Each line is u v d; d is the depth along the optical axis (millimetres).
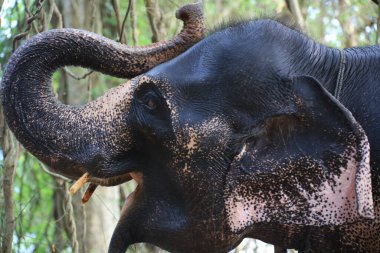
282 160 5742
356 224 5895
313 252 6012
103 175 6055
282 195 5754
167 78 5938
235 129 5836
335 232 5938
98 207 13359
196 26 6102
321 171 5660
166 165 5984
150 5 11406
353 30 13836
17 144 9453
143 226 6105
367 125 5871
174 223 6020
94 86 13414
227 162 5863
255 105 5785
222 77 5852
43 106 6086
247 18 6070
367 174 5453
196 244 6020
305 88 5688
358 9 13875
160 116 5941
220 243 5973
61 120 6094
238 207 5824
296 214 5715
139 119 5984
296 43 5953
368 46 6219
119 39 9781
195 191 5938
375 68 6027
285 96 5742
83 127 6090
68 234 12914
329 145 5641
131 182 12773
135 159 6078
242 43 5879
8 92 6070
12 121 6078
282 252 6363
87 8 13414
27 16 9078
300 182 5711
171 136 5918
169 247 6102
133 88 6059
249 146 5820
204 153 5879
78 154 6051
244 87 5805
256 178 5793
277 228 5953
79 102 13164
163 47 6094
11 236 9414
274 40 5891
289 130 5742
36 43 6094
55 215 14000
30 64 6082
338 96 5949
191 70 5934
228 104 5844
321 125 5660
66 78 13273
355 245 5938
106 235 13438
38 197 13312
